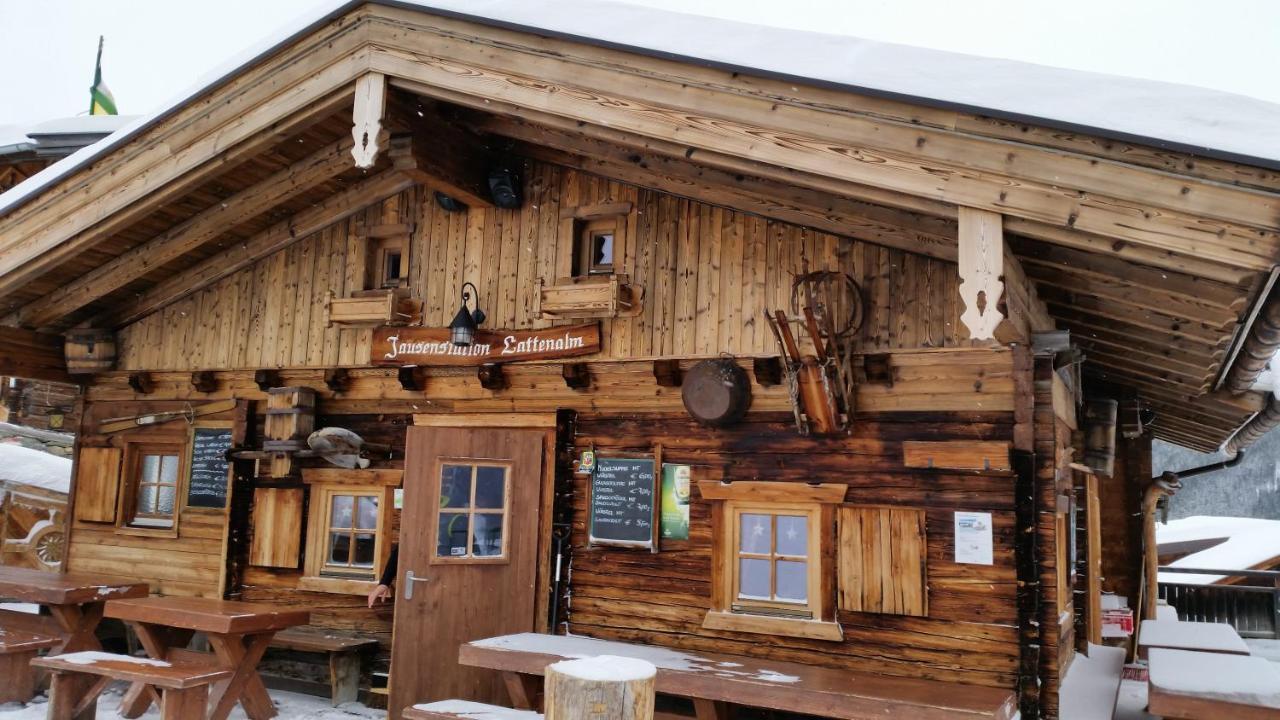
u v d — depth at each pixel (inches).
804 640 243.1
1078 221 169.2
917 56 184.9
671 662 224.1
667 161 257.1
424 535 270.5
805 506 249.3
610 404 278.8
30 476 498.9
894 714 189.2
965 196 178.9
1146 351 261.7
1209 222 159.5
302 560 318.0
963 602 227.8
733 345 257.9
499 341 287.4
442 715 214.2
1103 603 356.8
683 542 263.3
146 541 346.0
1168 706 191.8
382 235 312.5
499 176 283.9
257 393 334.0
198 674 238.4
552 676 113.0
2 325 339.0
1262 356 214.1
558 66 220.4
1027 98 171.9
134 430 355.6
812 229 251.6
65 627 287.7
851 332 239.8
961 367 233.9
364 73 245.1
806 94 193.2
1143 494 378.9
